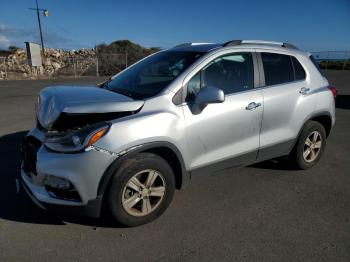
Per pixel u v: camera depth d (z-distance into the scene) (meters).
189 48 4.39
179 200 4.18
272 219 3.78
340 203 4.20
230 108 4.00
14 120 8.76
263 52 4.52
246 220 3.75
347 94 15.38
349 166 5.46
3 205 3.96
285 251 3.21
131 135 3.27
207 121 3.82
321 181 4.84
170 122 3.53
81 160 3.12
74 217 3.73
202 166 3.93
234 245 3.29
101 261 3.03
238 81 4.20
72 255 3.10
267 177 4.93
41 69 29.39
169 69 4.05
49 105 3.62
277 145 4.62
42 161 3.25
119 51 36.06
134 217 3.49
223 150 4.05
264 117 4.35
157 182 3.60
